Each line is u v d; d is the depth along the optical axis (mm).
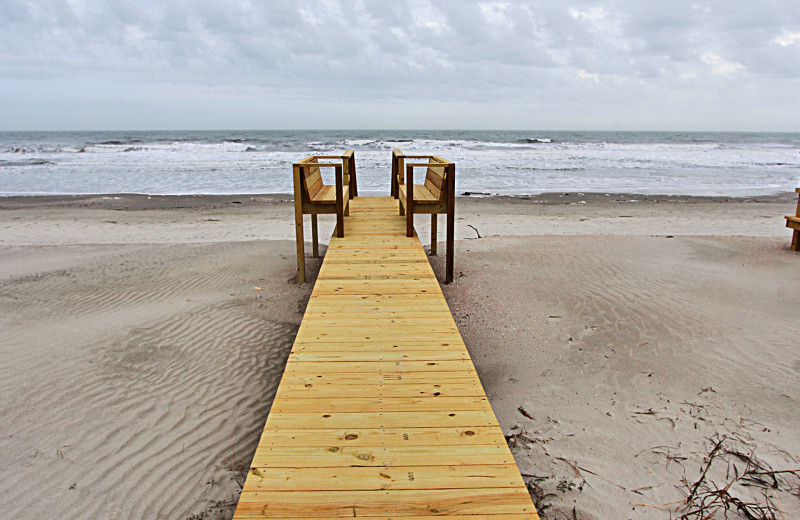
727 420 3525
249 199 17438
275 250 8734
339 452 2432
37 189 19641
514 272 7195
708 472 2994
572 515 2682
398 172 8945
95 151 38812
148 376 4207
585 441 3342
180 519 2711
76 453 3186
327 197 7227
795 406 3637
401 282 5027
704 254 7969
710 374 4168
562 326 5281
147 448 3293
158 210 15086
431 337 3756
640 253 8070
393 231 7125
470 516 2057
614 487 2895
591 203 16828
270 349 4891
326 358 3408
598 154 39500
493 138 76250
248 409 3854
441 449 2465
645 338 4895
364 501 2121
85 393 3855
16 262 7914
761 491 2805
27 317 5402
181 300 6070
